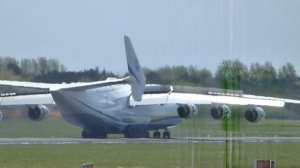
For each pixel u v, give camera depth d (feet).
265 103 537.65
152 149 487.61
